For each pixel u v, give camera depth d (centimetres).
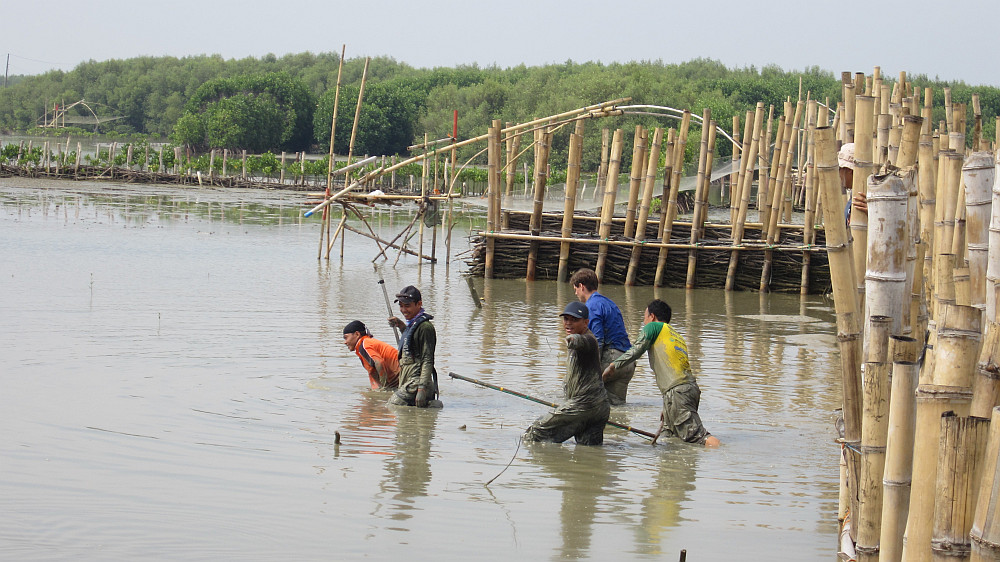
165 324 1416
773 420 971
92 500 680
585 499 721
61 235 2703
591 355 872
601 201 2855
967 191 441
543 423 874
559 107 7031
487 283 2106
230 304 1641
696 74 10938
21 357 1150
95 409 927
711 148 2175
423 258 2583
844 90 836
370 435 880
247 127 9188
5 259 2139
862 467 416
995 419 339
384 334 1406
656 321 927
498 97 8725
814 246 2044
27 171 5866
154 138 12600
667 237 2134
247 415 930
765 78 10119
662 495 735
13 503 668
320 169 6131
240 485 724
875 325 405
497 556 603
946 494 353
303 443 844
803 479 783
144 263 2188
